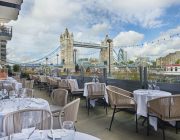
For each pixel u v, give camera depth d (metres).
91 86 5.89
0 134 2.13
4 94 3.66
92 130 4.18
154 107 3.54
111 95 4.38
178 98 3.32
